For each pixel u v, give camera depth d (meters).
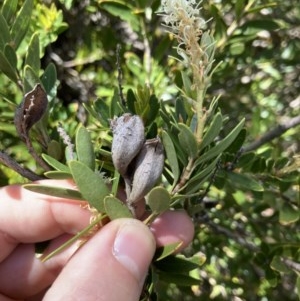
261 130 0.20
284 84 0.24
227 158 0.14
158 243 0.12
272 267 0.14
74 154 0.12
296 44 0.22
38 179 0.12
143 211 0.11
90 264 0.11
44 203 0.13
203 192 0.13
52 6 0.17
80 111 0.20
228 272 0.20
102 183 0.10
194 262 0.12
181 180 0.10
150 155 0.10
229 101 0.21
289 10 0.22
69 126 0.17
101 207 0.10
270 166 0.15
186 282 0.12
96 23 0.20
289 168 0.14
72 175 0.10
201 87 0.09
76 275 0.11
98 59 0.20
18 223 0.13
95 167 0.11
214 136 0.10
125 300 0.11
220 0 0.18
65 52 0.21
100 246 0.11
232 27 0.16
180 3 0.09
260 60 0.20
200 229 0.18
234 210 0.19
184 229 0.12
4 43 0.12
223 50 0.17
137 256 0.11
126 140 0.09
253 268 0.19
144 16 0.16
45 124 0.12
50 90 0.13
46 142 0.12
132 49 0.21
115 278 0.11
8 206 0.13
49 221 0.13
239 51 0.17
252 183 0.13
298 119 0.16
